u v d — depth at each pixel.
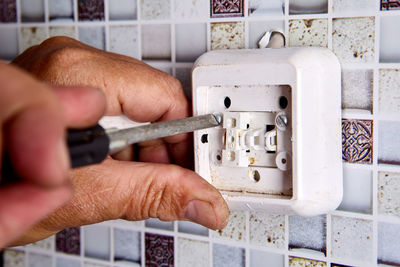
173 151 0.48
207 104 0.45
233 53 0.44
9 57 0.53
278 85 0.43
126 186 0.43
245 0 0.45
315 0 0.44
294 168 0.42
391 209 0.43
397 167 0.43
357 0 0.43
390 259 0.44
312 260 0.46
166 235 0.50
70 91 0.33
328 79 0.42
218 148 0.45
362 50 0.43
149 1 0.48
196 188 0.43
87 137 0.34
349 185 0.44
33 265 0.56
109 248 0.53
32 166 0.28
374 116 0.43
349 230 0.44
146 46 0.49
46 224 0.45
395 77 0.42
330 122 0.43
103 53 0.47
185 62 0.48
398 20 0.42
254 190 0.44
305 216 0.44
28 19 0.52
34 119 0.29
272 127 0.44
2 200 0.31
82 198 0.43
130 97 0.45
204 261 0.49
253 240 0.47
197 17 0.47
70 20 0.51
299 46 0.44
